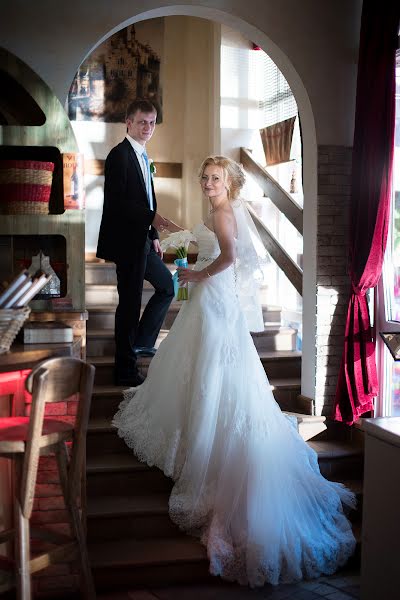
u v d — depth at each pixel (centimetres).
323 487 413
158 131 702
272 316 600
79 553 306
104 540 396
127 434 431
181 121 706
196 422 394
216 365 399
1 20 430
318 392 493
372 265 454
